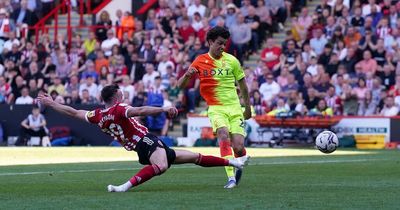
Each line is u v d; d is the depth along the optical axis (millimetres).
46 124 72938
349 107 67438
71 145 71625
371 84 67312
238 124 30969
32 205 24719
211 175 36594
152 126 70250
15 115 74125
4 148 63938
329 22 72250
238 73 31188
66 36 84500
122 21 82062
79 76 77875
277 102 69438
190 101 72250
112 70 76500
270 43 72562
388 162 45375
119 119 28391
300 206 24438
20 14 85312
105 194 27750
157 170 28453
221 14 76562
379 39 69250
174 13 77812
